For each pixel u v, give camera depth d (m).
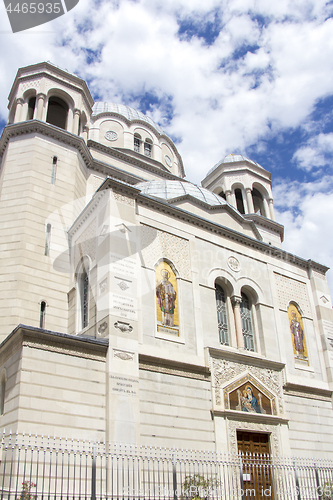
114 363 19.03
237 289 26.81
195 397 21.39
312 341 29.89
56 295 24.25
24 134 28.20
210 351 23.02
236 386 23.23
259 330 27.20
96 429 17.67
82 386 18.06
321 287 32.56
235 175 44.66
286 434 24.14
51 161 27.80
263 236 41.59
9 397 17.14
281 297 29.39
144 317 21.47
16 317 22.38
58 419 16.88
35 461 15.65
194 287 24.58
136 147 45.28
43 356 17.52
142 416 19.17
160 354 21.06
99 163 32.62
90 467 16.91
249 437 22.67
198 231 26.52
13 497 14.63
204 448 20.47
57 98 32.31
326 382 29.02
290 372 26.94
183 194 31.33
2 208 25.67
